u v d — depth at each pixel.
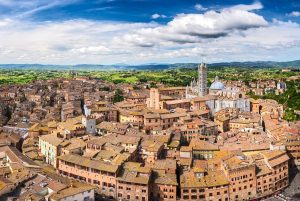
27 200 191.00
